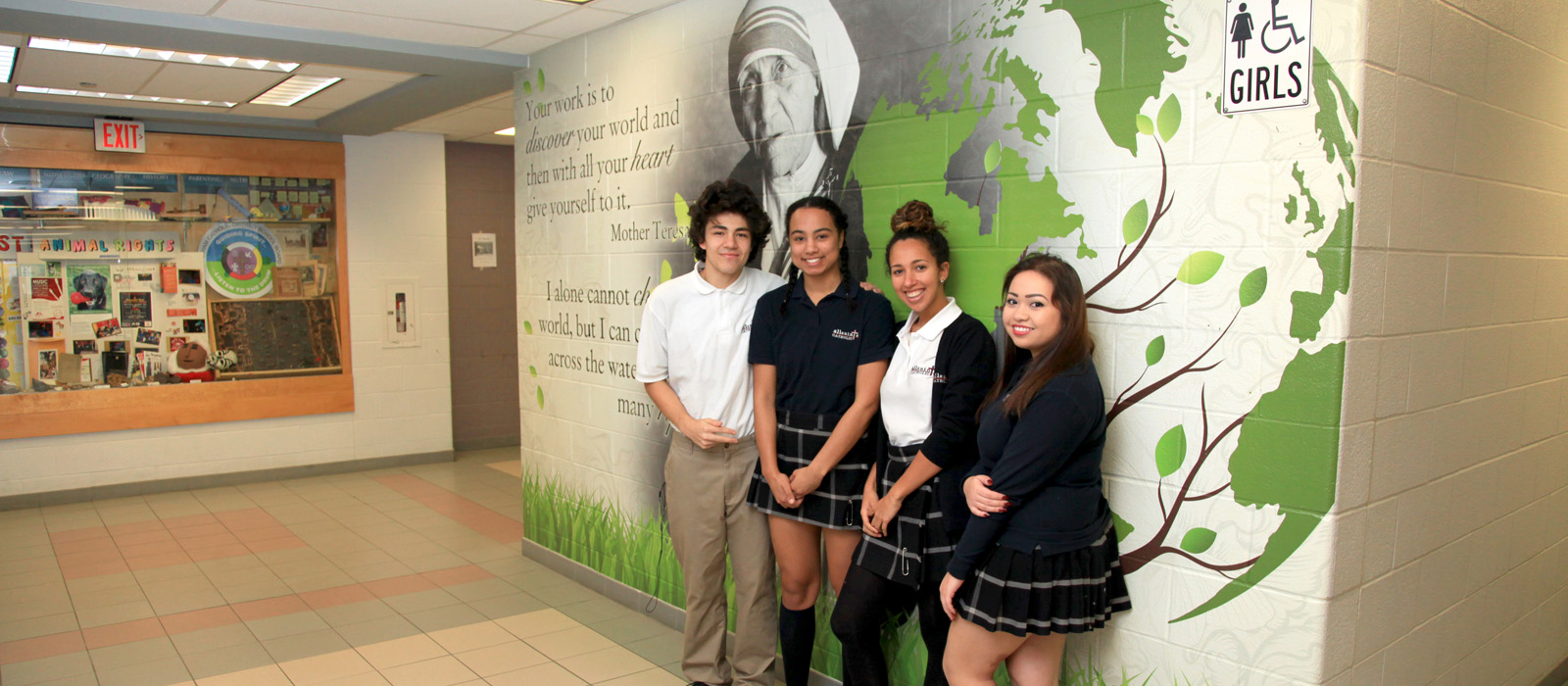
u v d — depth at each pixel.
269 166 6.41
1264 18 1.97
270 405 6.48
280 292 6.54
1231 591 2.11
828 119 2.95
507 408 7.93
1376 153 1.95
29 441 5.75
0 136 5.57
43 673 3.29
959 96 2.56
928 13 2.63
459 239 7.56
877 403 2.57
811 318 2.65
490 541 5.04
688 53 3.48
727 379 2.87
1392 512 2.17
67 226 5.82
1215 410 2.11
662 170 3.64
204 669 3.33
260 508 5.76
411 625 3.77
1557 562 3.13
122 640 3.61
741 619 2.97
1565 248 2.89
